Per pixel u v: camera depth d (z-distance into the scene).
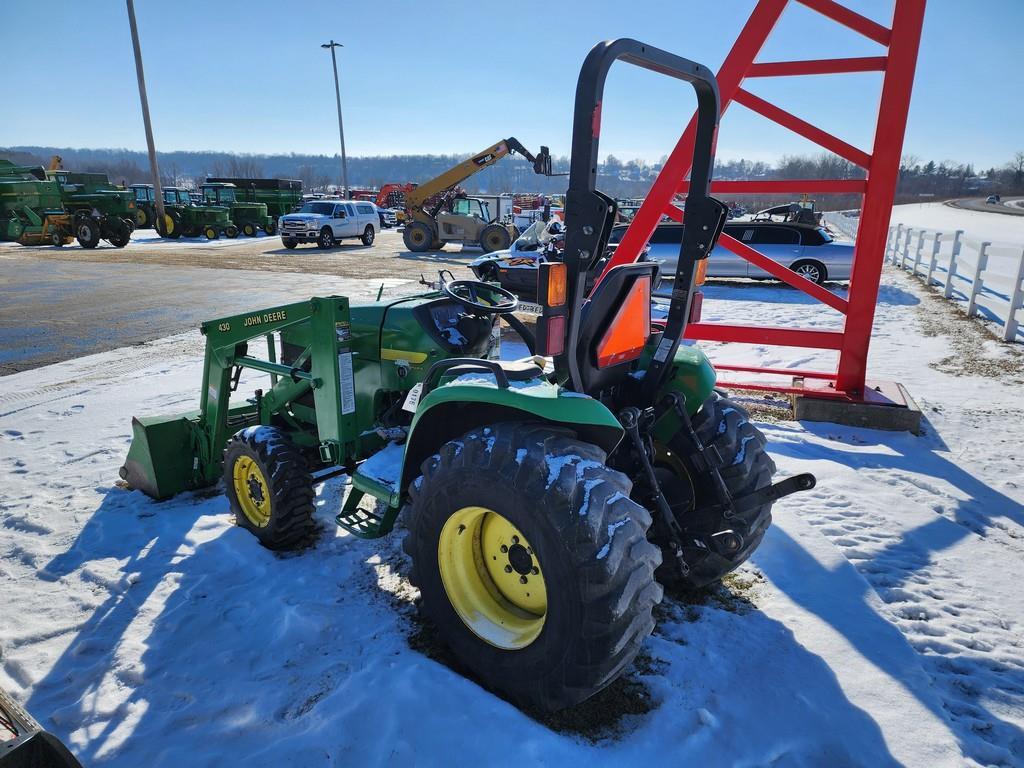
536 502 2.16
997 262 19.28
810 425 5.82
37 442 5.55
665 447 3.16
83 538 3.86
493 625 2.53
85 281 15.52
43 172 25.55
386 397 3.95
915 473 4.77
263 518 3.78
